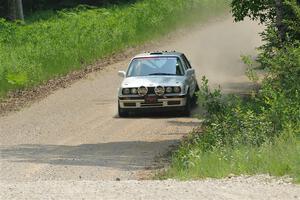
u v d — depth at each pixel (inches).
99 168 1299.2
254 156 1061.8
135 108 1904.5
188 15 4173.2
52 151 1493.6
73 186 918.4
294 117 1289.4
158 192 845.8
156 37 3678.6
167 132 1669.5
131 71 1996.8
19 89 2443.4
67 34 3339.1
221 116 1398.9
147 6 4360.2
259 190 848.3
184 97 1894.7
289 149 1063.0
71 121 1887.3
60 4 5064.0
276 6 1695.4
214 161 1091.3
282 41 1680.6
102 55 3157.0
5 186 931.3
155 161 1347.2
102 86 2527.1
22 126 1843.0
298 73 1462.8
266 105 1449.3
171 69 1979.6
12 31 3294.8
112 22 3742.6
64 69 2778.1
